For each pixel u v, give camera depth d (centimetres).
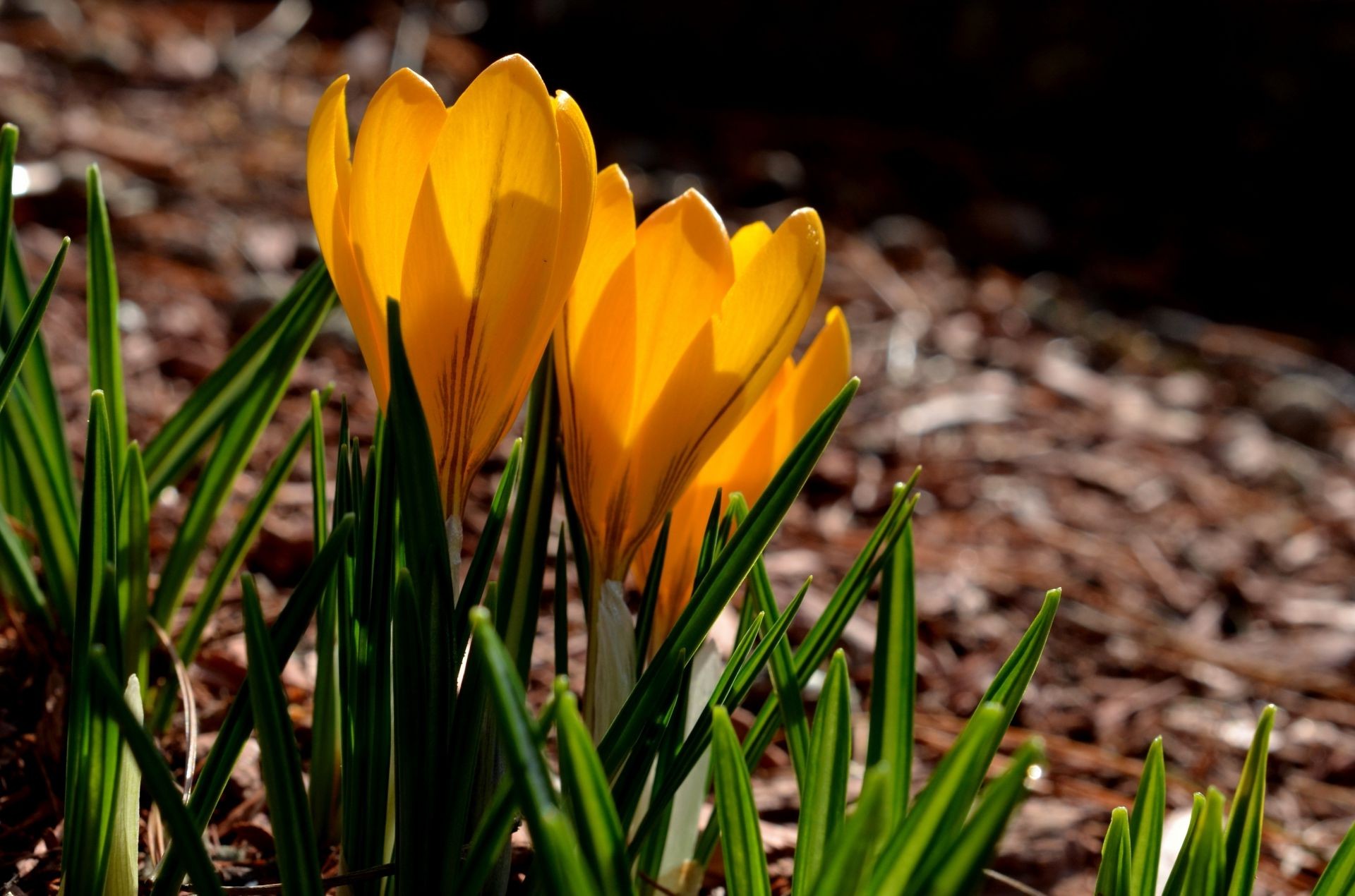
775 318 36
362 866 37
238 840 43
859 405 101
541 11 165
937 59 165
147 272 92
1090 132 163
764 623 39
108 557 38
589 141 35
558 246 35
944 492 90
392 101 34
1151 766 37
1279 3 155
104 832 36
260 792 44
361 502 37
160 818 41
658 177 136
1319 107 155
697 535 38
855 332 113
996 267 137
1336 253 154
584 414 36
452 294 35
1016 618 74
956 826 34
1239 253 152
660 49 166
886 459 93
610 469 36
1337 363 128
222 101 130
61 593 44
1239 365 124
